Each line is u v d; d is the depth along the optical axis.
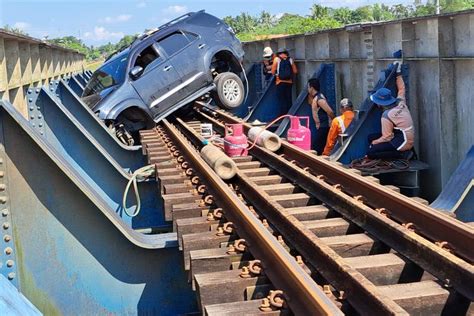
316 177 6.47
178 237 4.27
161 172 6.77
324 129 11.91
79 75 19.78
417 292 3.56
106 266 4.02
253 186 6.06
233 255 3.94
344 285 3.62
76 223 3.97
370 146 9.27
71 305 3.98
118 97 12.69
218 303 3.51
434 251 3.89
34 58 12.40
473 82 8.03
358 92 11.87
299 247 4.48
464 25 8.13
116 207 6.85
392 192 5.32
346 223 5.15
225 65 14.58
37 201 3.94
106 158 7.00
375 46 10.77
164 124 12.81
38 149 3.89
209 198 5.48
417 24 9.34
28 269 3.92
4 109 3.84
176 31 13.70
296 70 15.85
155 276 4.09
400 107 8.88
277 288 3.38
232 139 8.44
